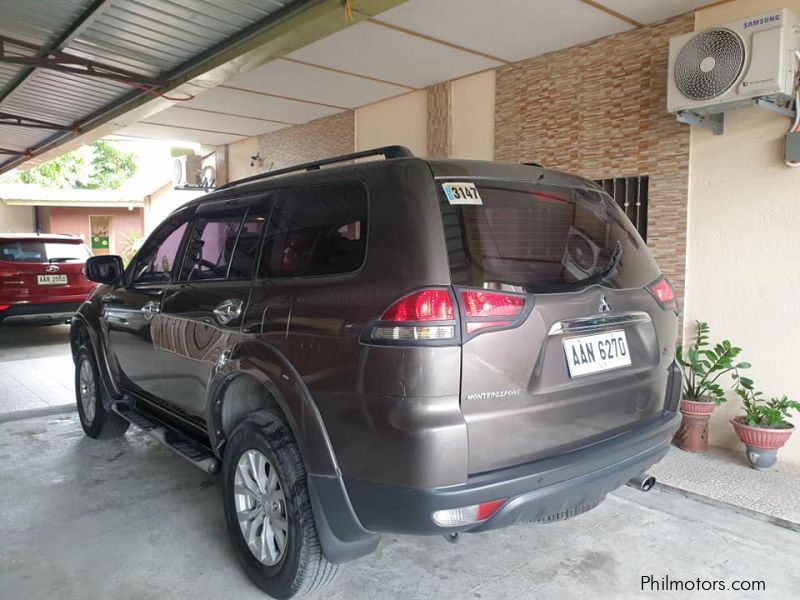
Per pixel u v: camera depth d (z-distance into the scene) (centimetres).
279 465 250
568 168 527
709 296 451
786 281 414
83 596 267
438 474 202
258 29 439
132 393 413
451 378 204
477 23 467
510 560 299
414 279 211
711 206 445
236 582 279
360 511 221
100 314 438
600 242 260
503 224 231
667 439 267
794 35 379
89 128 772
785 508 347
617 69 489
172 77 551
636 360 258
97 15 427
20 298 888
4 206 1848
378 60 556
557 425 228
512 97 567
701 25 440
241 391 296
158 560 297
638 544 315
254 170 936
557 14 449
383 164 243
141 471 411
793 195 407
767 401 427
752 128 423
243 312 276
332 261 245
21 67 570
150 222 1953
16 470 413
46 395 607
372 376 212
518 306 217
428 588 275
